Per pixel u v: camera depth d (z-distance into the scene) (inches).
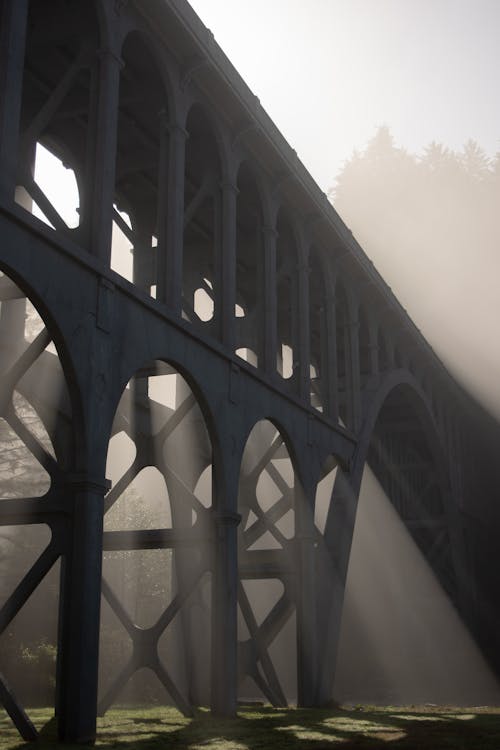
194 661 866.1
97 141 570.9
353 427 1101.7
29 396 641.0
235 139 796.0
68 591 497.7
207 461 919.7
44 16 609.9
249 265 1072.8
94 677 497.4
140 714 735.1
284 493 909.8
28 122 762.8
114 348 557.9
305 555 868.0
